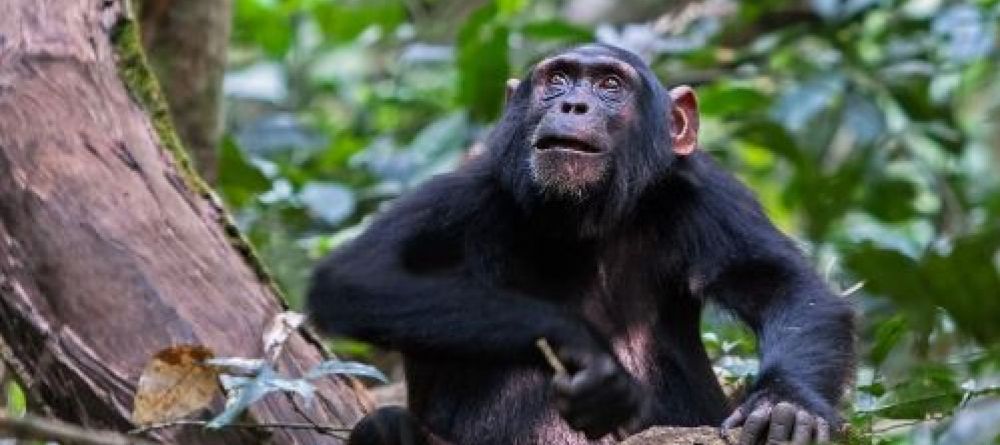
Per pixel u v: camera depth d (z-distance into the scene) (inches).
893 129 796.6
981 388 461.4
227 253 420.5
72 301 394.0
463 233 444.5
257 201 674.8
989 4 780.0
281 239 641.6
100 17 433.4
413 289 416.2
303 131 783.7
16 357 400.2
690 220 448.1
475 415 421.4
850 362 412.8
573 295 446.6
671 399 435.8
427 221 438.9
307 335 431.8
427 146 728.3
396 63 892.6
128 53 438.9
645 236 451.5
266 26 854.5
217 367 354.3
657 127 453.1
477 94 729.0
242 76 852.0
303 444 404.2
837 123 749.9
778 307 424.5
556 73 454.6
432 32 884.0
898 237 669.3
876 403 455.2
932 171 769.6
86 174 406.3
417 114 833.5
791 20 866.1
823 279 442.6
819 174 738.2
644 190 448.8
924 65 775.7
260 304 417.4
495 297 414.3
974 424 477.7
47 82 414.3
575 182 430.6
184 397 352.2
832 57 791.1
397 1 835.4
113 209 404.8
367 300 416.8
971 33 756.6
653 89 456.4
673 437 359.9
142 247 403.5
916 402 440.5
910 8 804.6
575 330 405.1
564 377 390.0
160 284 400.8
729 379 488.1
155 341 392.8
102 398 389.1
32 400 398.0
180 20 608.7
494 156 452.4
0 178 402.0
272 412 401.1
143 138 424.8
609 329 444.8
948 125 784.9
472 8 886.4
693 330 454.0
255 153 772.6
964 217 751.7
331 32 840.9
